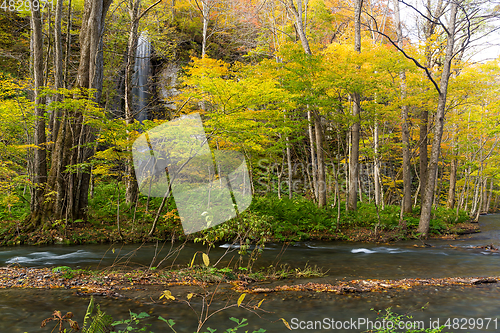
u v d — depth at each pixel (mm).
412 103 12945
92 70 11305
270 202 14070
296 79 11750
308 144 21531
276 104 11578
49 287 5312
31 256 8586
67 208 11195
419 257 9180
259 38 22531
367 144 19219
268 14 21766
